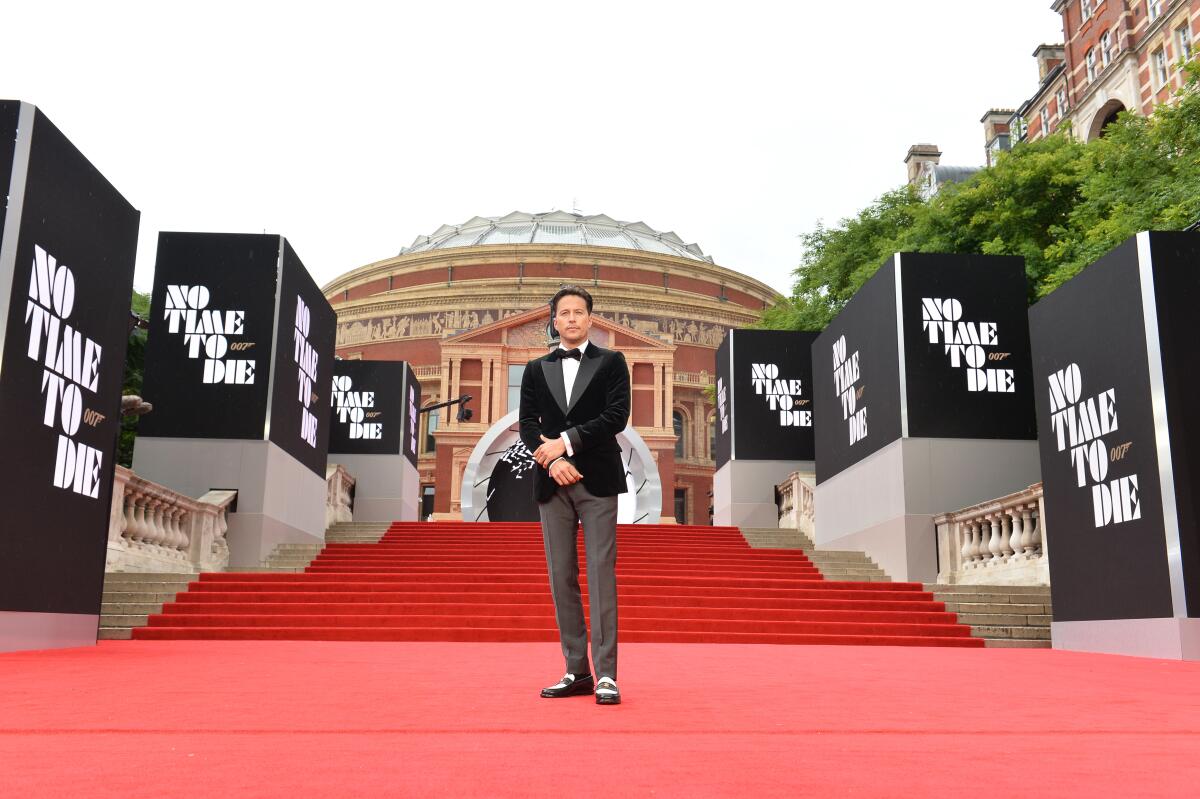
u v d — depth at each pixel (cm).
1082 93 4147
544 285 5388
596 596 390
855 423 1662
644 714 346
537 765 238
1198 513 800
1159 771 238
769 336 2291
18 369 717
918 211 2659
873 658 741
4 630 698
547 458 393
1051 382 1020
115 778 216
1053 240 2372
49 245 760
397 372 2522
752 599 1242
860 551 1616
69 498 795
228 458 1469
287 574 1288
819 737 295
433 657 684
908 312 1473
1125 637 859
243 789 206
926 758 256
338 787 209
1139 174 2038
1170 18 3534
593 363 415
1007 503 1257
